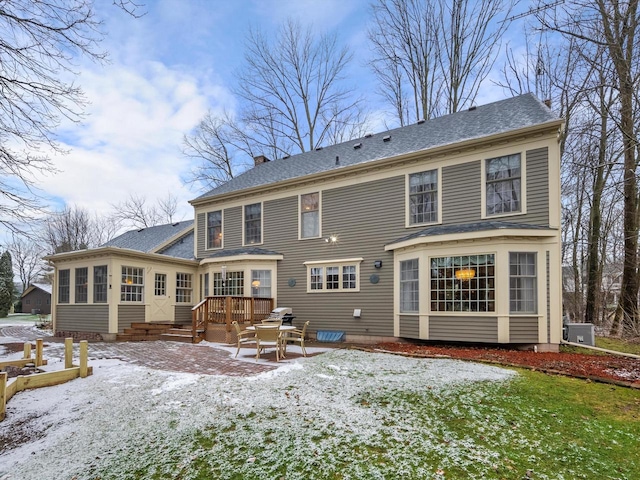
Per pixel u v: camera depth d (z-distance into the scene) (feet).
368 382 19.22
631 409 15.03
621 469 10.55
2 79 17.66
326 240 40.16
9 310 101.40
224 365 24.44
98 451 12.42
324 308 39.50
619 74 30.17
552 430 13.10
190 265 49.52
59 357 28.76
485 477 10.12
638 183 37.24
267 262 43.19
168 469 11.10
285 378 20.36
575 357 24.91
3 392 15.96
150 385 19.65
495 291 28.43
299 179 42.06
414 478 10.14
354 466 10.85
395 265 35.14
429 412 14.93
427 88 69.67
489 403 15.76
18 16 16.69
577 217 59.41
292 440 12.64
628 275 37.65
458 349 29.01
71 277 45.11
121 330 40.50
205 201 50.85
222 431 13.56
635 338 32.99
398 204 36.11
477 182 32.17
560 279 27.71
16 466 11.69
